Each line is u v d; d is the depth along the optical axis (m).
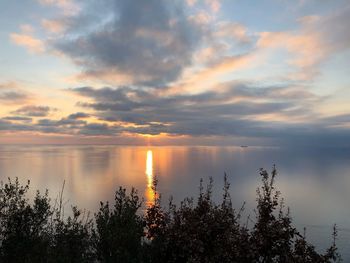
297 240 8.70
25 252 9.51
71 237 9.77
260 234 8.61
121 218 9.80
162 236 9.55
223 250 8.55
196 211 9.40
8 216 9.99
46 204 10.67
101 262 9.21
